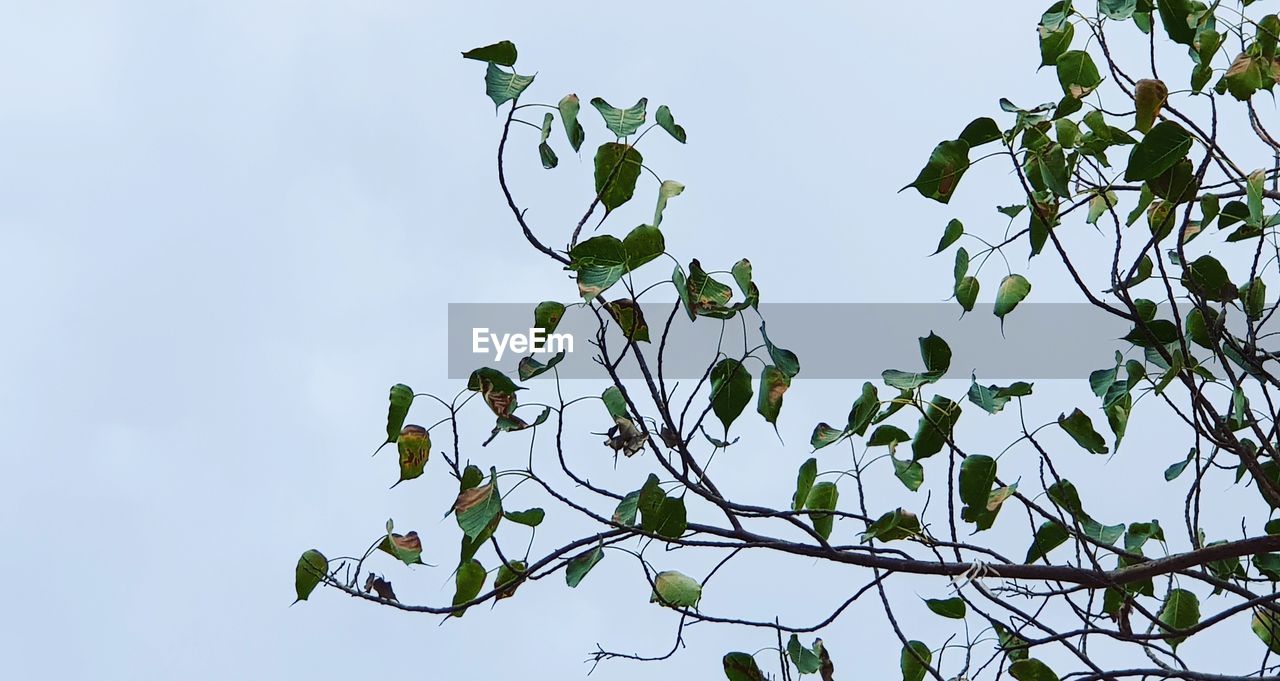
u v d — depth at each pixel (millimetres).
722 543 3373
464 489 3273
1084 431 3443
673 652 3416
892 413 3355
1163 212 3668
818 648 3570
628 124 3182
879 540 3600
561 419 3248
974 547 3475
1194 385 3379
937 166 3207
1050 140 3227
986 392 3312
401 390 3264
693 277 3051
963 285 3420
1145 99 3234
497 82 3143
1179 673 3553
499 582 3557
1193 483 3744
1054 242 3209
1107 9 3365
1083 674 3645
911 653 3668
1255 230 3646
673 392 3164
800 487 3682
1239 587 3584
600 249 3002
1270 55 3314
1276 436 3520
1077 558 3629
